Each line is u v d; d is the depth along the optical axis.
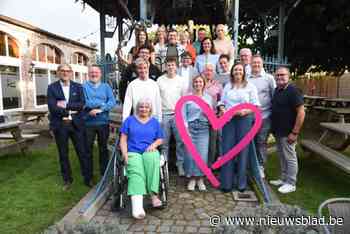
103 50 10.10
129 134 3.91
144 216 3.53
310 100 13.99
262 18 10.78
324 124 5.96
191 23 8.27
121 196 3.73
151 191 3.70
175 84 4.71
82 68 22.14
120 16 10.27
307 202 4.08
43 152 7.00
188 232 3.28
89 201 3.92
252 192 4.41
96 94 4.59
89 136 4.59
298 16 9.73
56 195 4.31
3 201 4.11
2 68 13.97
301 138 8.41
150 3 9.66
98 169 5.56
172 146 5.39
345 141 6.44
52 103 4.37
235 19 7.68
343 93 15.71
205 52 5.44
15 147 6.49
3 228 3.37
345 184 4.84
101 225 2.19
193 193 4.39
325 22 9.27
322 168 5.73
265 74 4.88
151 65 5.15
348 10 8.35
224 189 4.43
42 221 3.53
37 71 16.78
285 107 4.34
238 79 4.40
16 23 14.25
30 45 15.68
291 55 10.65
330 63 10.74
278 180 4.85
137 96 4.34
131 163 3.68
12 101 14.70
